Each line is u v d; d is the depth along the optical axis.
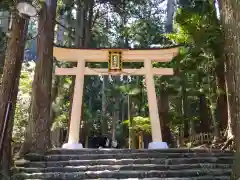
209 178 7.25
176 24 14.19
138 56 12.37
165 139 16.80
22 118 13.20
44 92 9.27
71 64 16.91
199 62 13.80
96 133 25.45
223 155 8.63
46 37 9.62
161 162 8.12
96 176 7.37
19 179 6.99
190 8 13.40
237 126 6.50
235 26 7.03
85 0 16.94
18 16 7.33
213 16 11.91
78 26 17.23
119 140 25.25
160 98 17.28
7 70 7.14
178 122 17.55
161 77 16.66
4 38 10.70
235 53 6.90
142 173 7.45
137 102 20.22
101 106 27.64
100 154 8.50
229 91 9.20
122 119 26.16
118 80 25.03
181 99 18.88
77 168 7.66
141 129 18.17
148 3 19.02
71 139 11.06
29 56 19.33
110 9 18.73
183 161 8.17
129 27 19.94
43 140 8.85
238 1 7.06
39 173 7.34
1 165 6.76
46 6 9.71
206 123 17.09
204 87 14.17
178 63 14.33
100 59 12.34
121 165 7.88
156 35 19.38
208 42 11.54
